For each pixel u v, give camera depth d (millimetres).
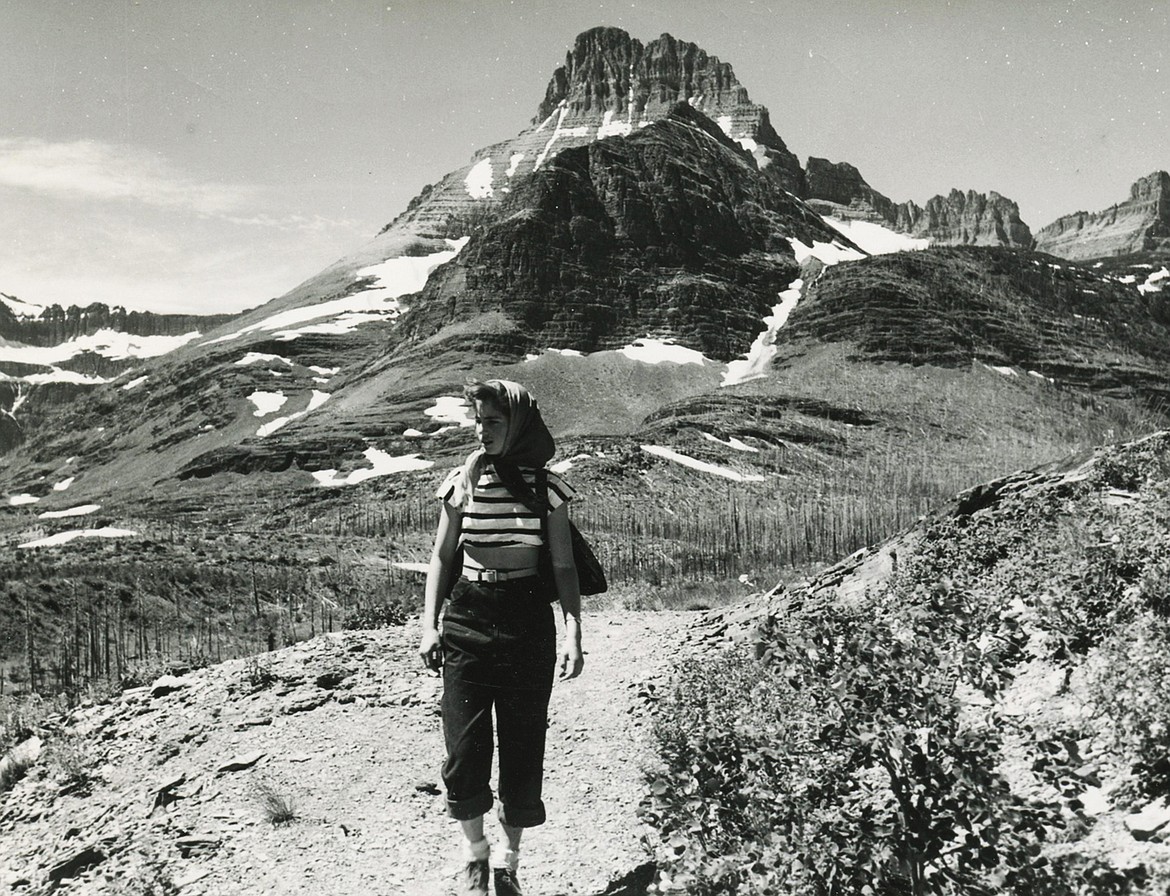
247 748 8312
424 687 9633
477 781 4707
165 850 6426
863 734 4145
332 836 6340
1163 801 4484
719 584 25172
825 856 4059
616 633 12445
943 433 197875
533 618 4758
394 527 130000
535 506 4762
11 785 8805
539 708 4762
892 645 4367
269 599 56500
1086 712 5395
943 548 8742
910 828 4059
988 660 4477
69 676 40406
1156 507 7801
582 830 6312
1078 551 7328
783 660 4652
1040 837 3914
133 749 8750
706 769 4781
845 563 11891
